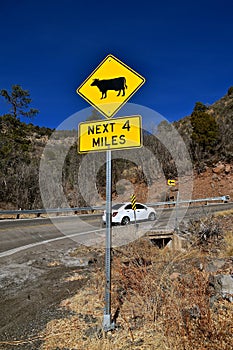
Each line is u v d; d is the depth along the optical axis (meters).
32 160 29.20
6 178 25.59
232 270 4.61
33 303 4.18
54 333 3.17
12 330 3.32
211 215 10.27
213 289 3.88
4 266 6.43
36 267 6.34
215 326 2.65
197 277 3.41
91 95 3.44
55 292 4.63
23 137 37.25
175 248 7.54
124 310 3.63
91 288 4.65
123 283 4.33
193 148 37.31
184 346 2.53
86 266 6.33
